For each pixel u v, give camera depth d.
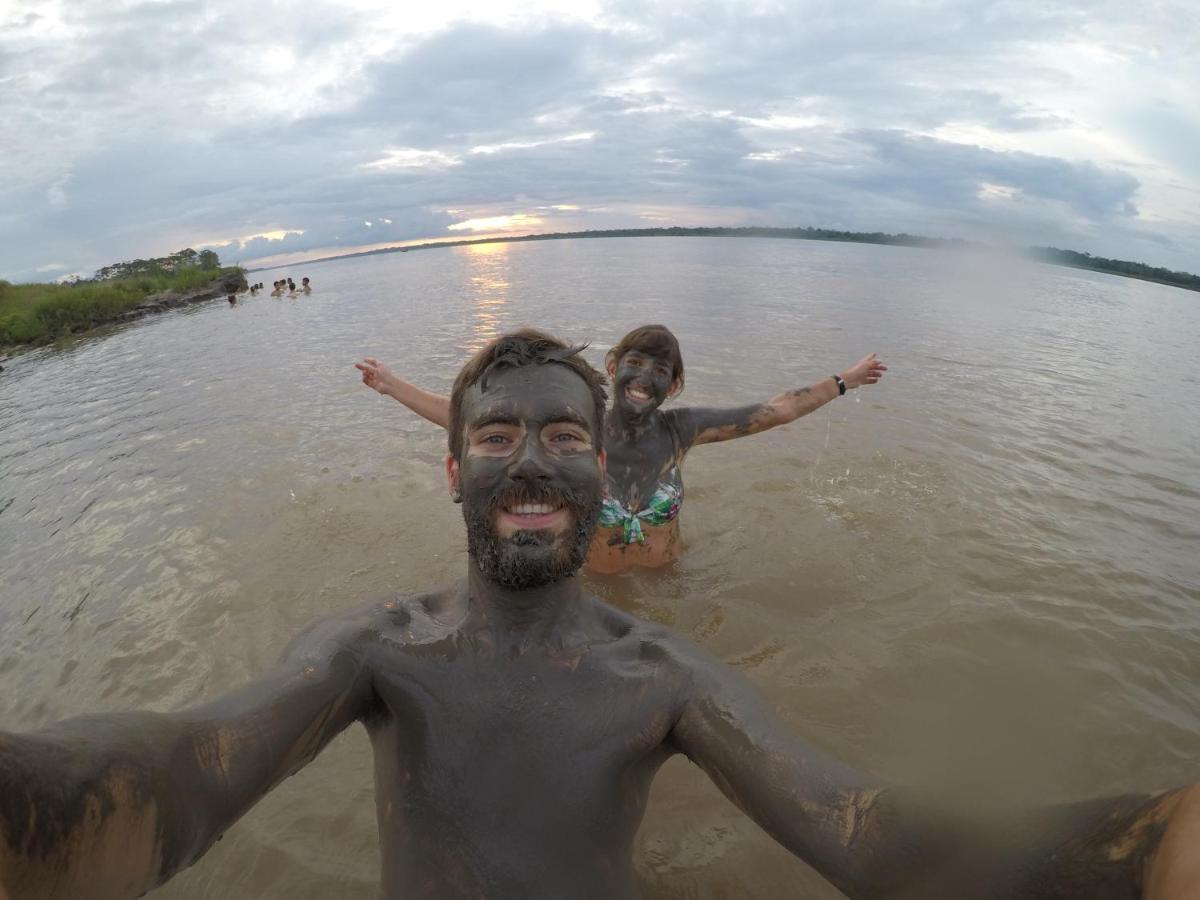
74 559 5.91
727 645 4.38
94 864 1.25
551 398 2.15
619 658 2.11
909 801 1.51
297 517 6.32
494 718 1.96
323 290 36.97
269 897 2.80
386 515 6.29
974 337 15.95
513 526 2.04
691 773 3.37
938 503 6.41
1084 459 7.73
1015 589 4.97
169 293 41.41
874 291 25.39
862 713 3.75
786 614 4.71
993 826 1.34
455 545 5.70
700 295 22.98
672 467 5.42
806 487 6.78
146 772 1.40
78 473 8.23
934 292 25.91
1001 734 3.59
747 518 6.13
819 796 1.68
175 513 6.66
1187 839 0.97
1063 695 3.88
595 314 18.75
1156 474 7.33
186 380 13.48
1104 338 17.36
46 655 4.54
